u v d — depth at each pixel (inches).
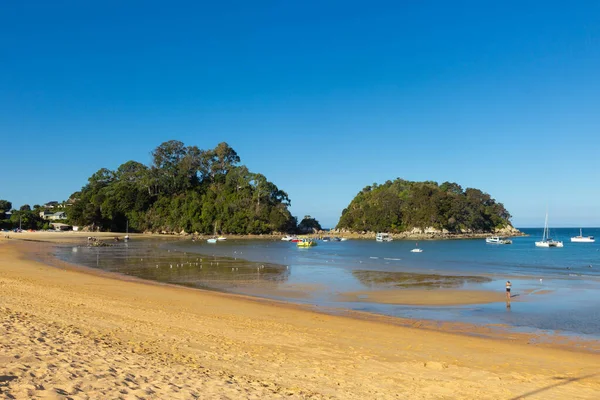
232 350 563.8
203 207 6240.2
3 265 1723.7
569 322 870.4
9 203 7303.2
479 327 826.8
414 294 1222.3
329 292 1261.1
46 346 425.7
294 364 518.6
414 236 6038.4
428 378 497.7
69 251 2886.3
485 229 6796.3
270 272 1769.2
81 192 6815.9
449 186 7007.9
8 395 273.0
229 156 7047.2
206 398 332.8
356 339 697.6
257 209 6269.7
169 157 6820.9
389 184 7386.8
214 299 1077.1
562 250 3705.7
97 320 672.4
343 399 392.8
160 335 609.9
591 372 551.5
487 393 452.1
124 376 359.6
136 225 6323.8
